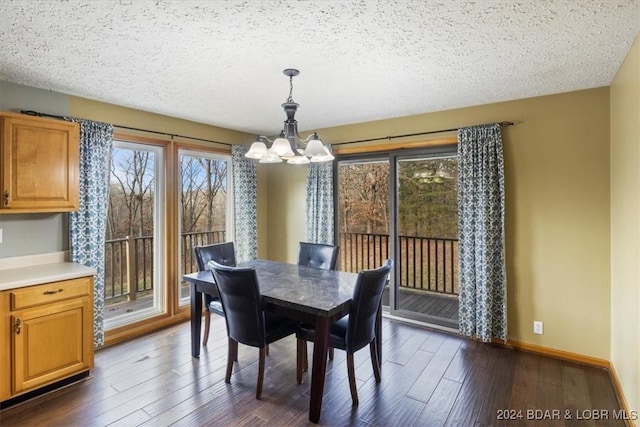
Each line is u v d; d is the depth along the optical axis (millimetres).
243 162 4590
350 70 2500
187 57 2262
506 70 2494
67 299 2533
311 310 2201
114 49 2141
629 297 2209
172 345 3305
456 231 4250
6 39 2000
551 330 3072
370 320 2455
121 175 3877
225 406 2320
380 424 2145
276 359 3037
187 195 4371
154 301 3869
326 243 4348
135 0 1597
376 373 2643
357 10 1696
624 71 2293
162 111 3648
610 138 2779
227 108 3533
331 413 2250
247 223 4621
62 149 2760
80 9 1673
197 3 1625
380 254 4652
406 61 2336
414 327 3779
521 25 1851
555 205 3033
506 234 3256
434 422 2166
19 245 2795
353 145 4199
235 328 2500
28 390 2340
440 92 3000
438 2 1627
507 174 3242
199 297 3037
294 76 2604
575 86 2834
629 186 2186
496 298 3252
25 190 2553
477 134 3281
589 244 2896
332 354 3033
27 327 2330
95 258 3113
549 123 3049
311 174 4461
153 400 2383
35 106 2857
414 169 4332
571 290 2980
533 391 2508
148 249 4203
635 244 2049
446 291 4480
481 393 2486
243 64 2385
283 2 1621
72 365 2566
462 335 3523
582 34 1948
